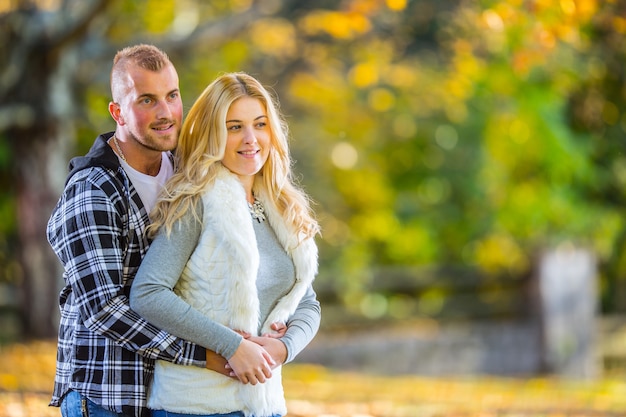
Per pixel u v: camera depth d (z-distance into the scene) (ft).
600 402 32.60
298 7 58.75
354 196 77.51
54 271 49.78
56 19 46.75
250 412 14.48
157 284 13.92
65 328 14.96
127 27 56.59
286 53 60.85
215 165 14.67
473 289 59.72
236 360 14.02
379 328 60.18
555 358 50.57
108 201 14.24
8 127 47.57
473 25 46.11
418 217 74.49
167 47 49.34
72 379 14.49
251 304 14.26
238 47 59.00
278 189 15.39
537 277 51.39
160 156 15.25
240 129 14.82
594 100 57.88
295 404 29.81
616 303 65.92
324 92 68.69
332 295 69.51
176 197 14.25
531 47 39.17
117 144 15.12
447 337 51.16
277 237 15.37
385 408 29.84
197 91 57.62
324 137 74.38
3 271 60.54
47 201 49.21
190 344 14.08
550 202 64.85
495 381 44.29
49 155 49.06
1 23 47.55
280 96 67.31
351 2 43.93
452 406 31.01
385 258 77.05
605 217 64.44
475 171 69.67
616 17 38.01
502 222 68.08
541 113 58.70
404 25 55.42
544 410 30.22
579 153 61.05
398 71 61.82
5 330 51.16
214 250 14.23
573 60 49.78
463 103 63.52
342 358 50.11
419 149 73.87
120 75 14.71
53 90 48.06
